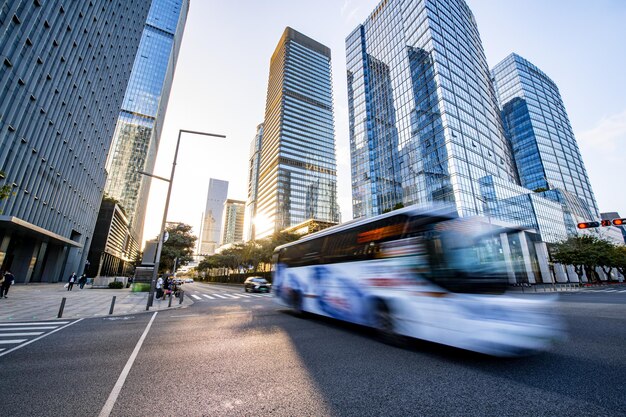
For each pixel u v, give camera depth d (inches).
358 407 143.4
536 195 2544.3
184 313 540.7
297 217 4453.7
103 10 1697.8
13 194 1051.9
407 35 2480.3
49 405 146.1
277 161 4574.3
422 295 249.9
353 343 285.3
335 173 5059.1
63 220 1491.1
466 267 235.3
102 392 163.9
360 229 349.1
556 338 203.2
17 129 1054.4
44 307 587.5
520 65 4079.7
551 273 2190.0
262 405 146.5
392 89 2588.6
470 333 210.7
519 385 169.9
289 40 5221.5
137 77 4377.5
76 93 1470.2
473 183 2007.9
